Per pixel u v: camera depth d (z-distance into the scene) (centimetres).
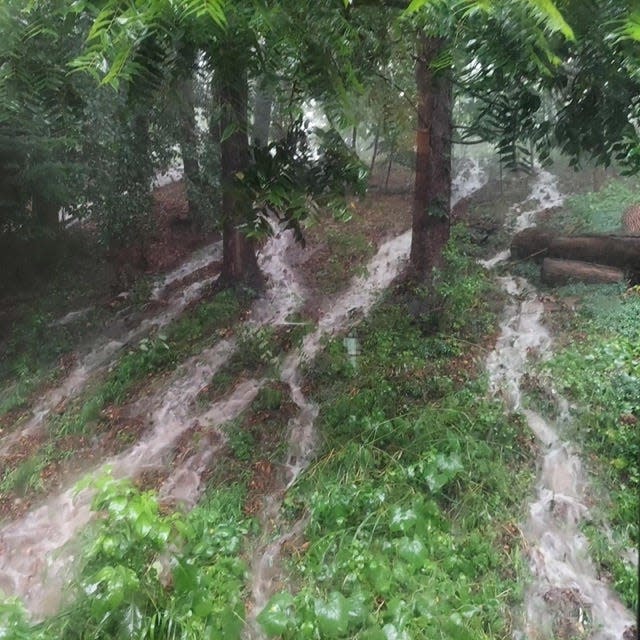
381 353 717
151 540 344
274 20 244
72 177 945
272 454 605
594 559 436
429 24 283
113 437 692
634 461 486
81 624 349
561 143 512
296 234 421
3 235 982
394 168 1257
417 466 502
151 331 920
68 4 270
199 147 1084
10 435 752
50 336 944
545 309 759
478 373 659
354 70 316
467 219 1133
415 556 411
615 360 591
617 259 791
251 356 793
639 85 352
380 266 1040
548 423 567
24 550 543
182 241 1220
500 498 486
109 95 741
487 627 384
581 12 220
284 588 435
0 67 317
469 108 791
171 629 346
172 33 245
